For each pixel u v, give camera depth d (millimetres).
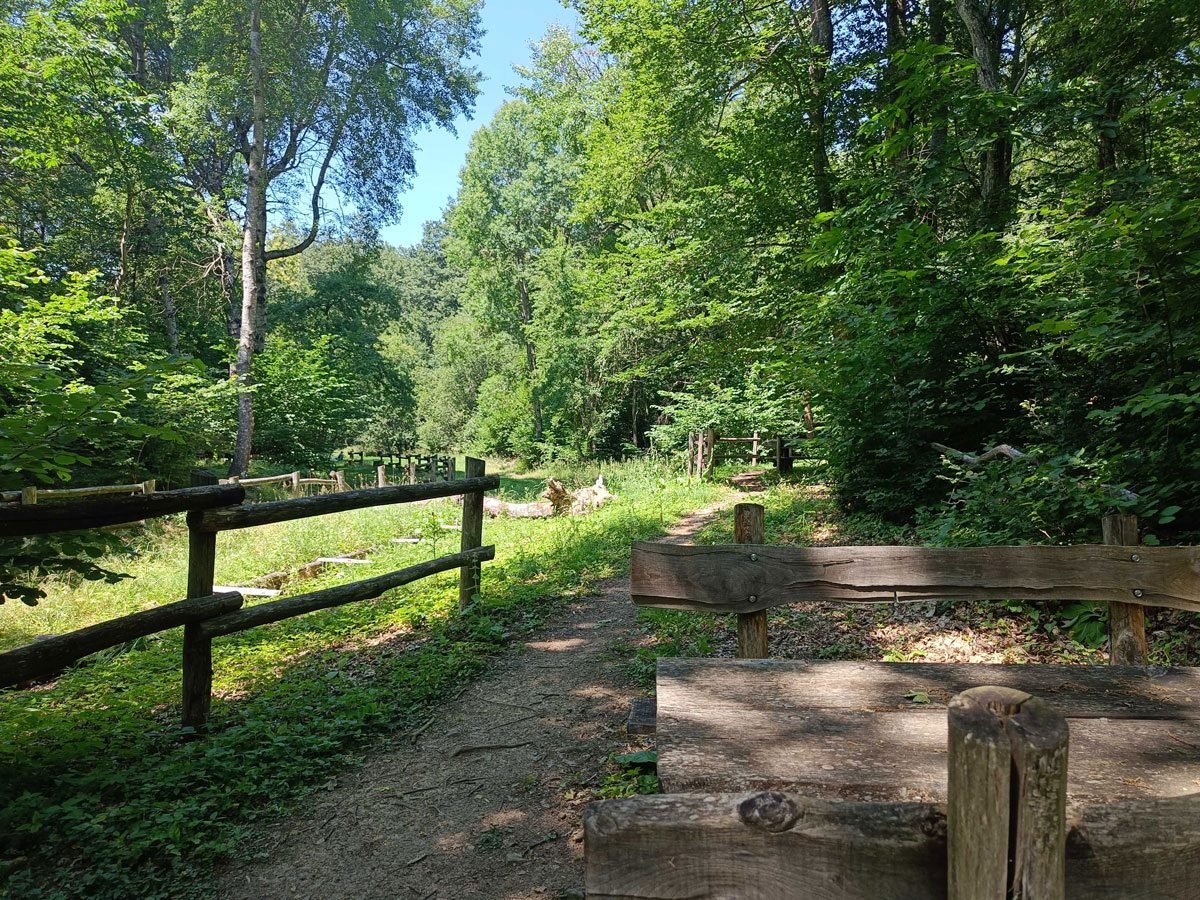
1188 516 4547
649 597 2891
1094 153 12031
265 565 9578
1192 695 2330
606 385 31203
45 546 3379
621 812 1075
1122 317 4789
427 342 61844
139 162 19922
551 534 10539
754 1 14523
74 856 2797
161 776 3330
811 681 2486
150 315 25391
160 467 16859
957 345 7652
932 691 2383
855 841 1027
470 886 2656
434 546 10273
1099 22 9445
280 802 3227
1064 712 2211
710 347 15398
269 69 22578
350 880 2709
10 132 15867
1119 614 2887
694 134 15703
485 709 4254
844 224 8109
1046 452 5473
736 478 17438
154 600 8047
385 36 25469
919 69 7953
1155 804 1048
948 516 5730
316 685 4613
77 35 15758
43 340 12375
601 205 17359
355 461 28891
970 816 969
